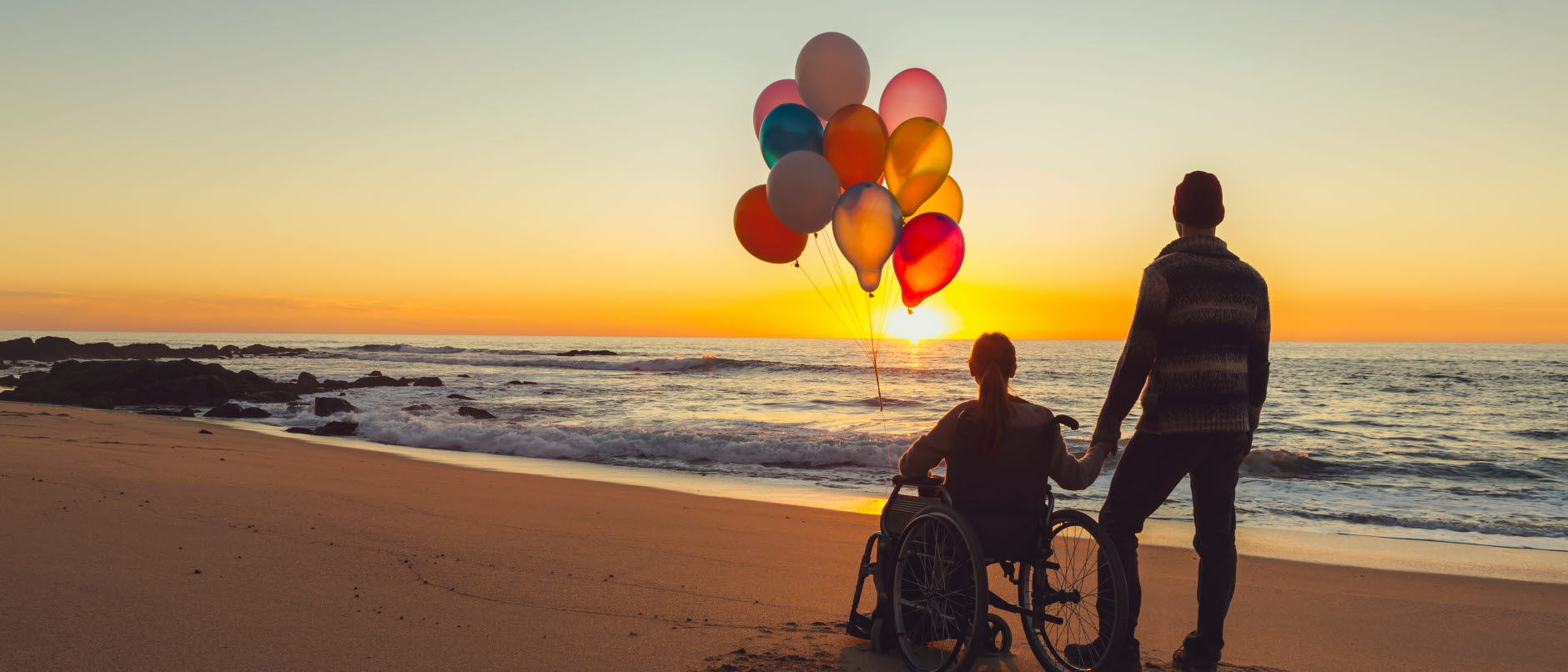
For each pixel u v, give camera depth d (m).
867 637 3.59
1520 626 4.30
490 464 11.95
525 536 5.66
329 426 15.90
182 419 18.72
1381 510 9.14
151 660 2.94
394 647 3.21
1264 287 3.15
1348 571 5.67
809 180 4.76
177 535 4.86
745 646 3.43
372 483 8.08
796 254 5.46
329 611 3.62
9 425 11.86
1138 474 3.15
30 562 4.09
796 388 31.64
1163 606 4.55
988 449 3.08
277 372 42.66
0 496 5.60
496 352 69.00
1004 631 3.47
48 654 2.95
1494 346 145.50
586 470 11.49
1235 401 3.04
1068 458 3.15
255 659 3.00
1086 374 42.62
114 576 3.94
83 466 7.45
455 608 3.81
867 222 4.66
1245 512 9.02
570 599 4.06
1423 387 33.62
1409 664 3.65
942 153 4.91
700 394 28.80
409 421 16.80
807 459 12.55
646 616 3.83
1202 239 3.10
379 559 4.65
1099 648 3.17
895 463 12.30
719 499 8.39
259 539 4.93
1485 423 21.02
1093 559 3.37
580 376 38.94
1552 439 17.80
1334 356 73.81
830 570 5.08
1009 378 3.20
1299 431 19.27
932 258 4.90
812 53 5.44
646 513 7.21
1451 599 4.88
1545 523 8.32
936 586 3.21
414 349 69.25
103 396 23.83
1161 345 3.07
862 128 4.91
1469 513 9.04
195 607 3.57
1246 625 4.20
